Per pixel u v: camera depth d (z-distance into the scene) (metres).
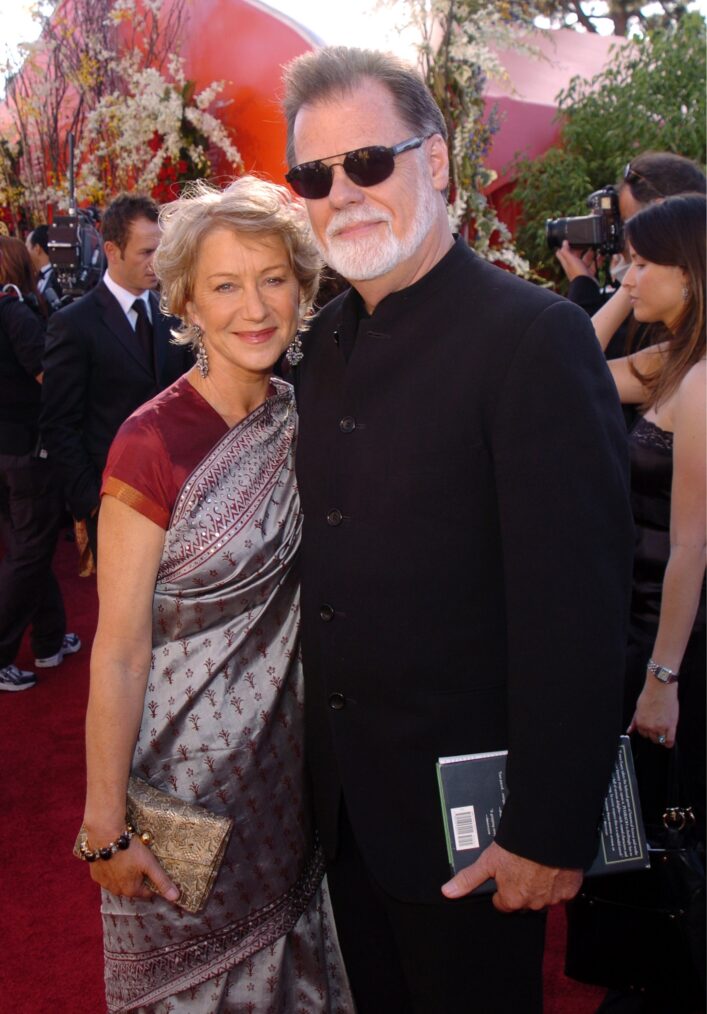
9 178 6.90
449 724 1.46
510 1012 1.54
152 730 1.57
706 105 6.11
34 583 3.90
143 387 3.38
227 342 1.56
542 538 1.31
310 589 1.56
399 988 1.74
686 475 1.93
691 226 2.03
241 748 1.59
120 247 3.31
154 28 6.09
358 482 1.47
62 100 6.74
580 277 3.09
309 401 1.61
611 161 6.07
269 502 1.59
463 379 1.40
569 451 1.32
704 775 2.15
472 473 1.40
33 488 3.76
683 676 2.11
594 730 1.31
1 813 3.12
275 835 1.65
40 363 3.64
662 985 2.00
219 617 1.57
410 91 1.47
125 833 1.54
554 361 1.34
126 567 1.52
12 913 2.63
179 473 1.53
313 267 1.61
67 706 3.88
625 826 1.45
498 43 5.00
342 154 1.43
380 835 1.51
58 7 6.54
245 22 5.82
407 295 1.48
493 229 5.27
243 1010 1.65
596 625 1.31
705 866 2.02
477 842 1.40
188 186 1.67
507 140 6.34
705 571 2.06
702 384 1.92
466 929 1.51
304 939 1.74
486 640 1.45
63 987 2.35
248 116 5.93
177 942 1.60
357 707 1.52
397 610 1.45
